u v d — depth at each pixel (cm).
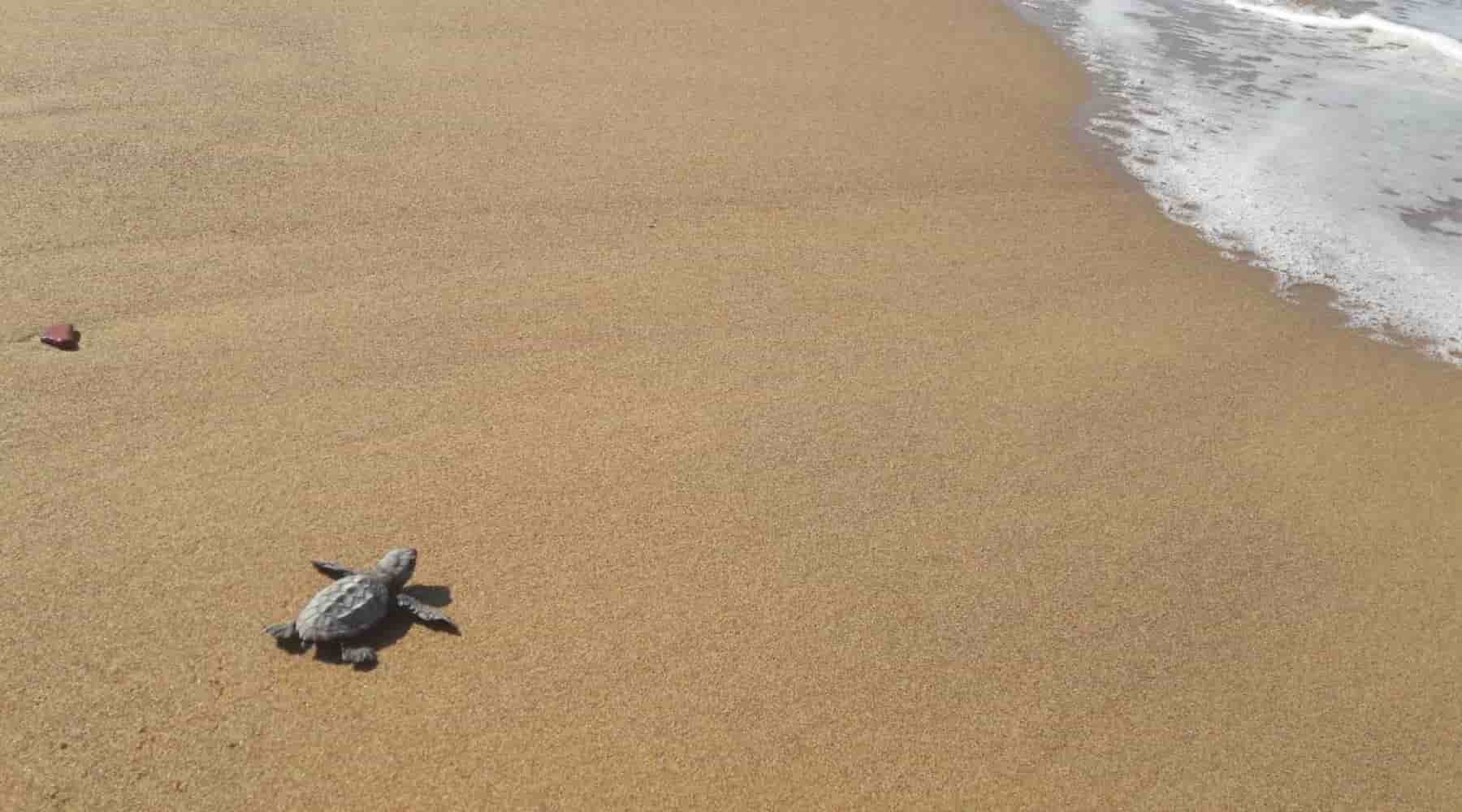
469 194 98
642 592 70
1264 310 100
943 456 81
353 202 95
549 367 83
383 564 67
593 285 91
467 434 77
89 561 67
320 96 108
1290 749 68
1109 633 72
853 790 63
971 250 102
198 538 69
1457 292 106
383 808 60
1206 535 78
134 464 72
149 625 65
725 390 84
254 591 67
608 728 64
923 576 73
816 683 67
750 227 100
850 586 72
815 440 81
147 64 108
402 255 91
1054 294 98
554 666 66
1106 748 67
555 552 72
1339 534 80
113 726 61
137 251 87
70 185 92
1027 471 81
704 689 66
